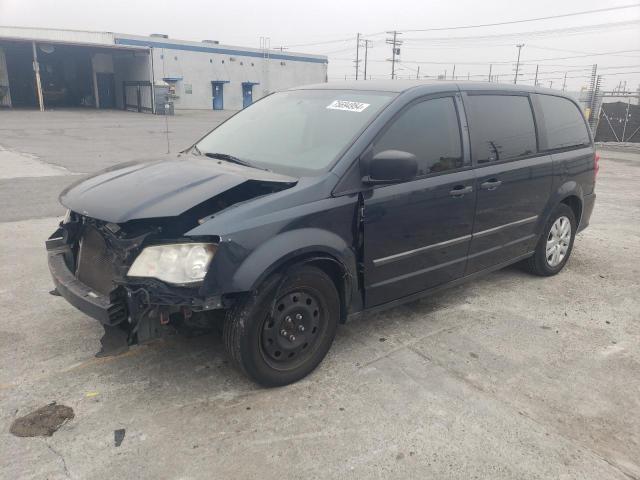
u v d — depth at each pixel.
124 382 3.28
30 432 2.80
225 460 2.65
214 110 43.69
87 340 3.78
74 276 3.34
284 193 3.13
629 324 4.37
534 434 2.92
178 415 2.98
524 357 3.76
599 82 25.02
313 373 3.45
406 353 3.75
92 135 19.55
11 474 2.50
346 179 3.34
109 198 3.06
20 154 13.58
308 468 2.61
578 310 4.61
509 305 4.67
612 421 3.07
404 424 2.97
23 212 7.38
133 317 2.84
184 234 2.84
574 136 5.37
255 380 3.17
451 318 4.36
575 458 2.75
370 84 4.12
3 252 5.62
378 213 3.48
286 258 3.03
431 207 3.81
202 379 3.34
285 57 48.53
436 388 3.33
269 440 2.80
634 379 3.53
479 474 2.61
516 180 4.51
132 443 2.74
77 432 2.81
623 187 11.57
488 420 3.03
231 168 3.46
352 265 3.42
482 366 3.62
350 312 3.58
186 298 2.79
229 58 44.59
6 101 35.16
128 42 38.81
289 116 4.08
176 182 3.15
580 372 3.59
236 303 3.02
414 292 3.96
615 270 5.71
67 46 33.50
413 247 3.79
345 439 2.83
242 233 2.89
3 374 3.32
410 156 3.25
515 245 4.76
